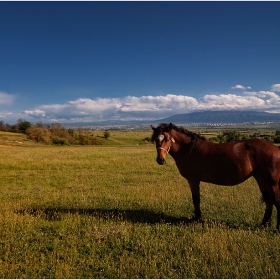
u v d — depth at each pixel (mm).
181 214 7316
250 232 5668
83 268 4496
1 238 5652
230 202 8344
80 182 12766
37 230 6082
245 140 6340
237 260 4555
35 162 19516
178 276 4191
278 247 5008
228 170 6113
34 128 76688
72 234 5828
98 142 81875
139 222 6684
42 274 4316
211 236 5398
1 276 4234
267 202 6277
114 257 4910
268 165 5863
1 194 10227
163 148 6273
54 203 8672
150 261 4586
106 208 7961
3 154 26156
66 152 30469
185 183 11852
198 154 6359
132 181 12844
